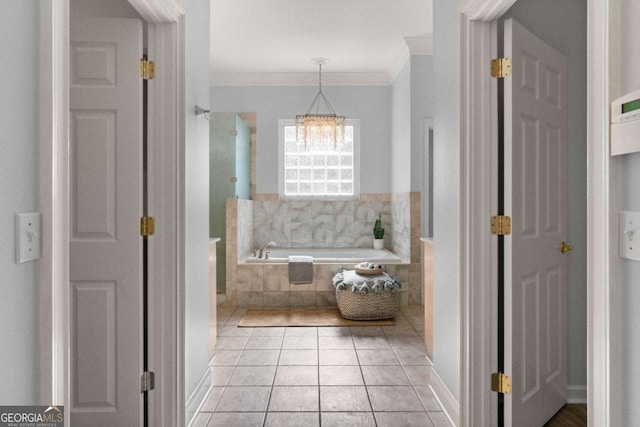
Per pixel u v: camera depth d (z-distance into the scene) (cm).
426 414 239
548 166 222
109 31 196
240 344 364
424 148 491
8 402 90
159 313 202
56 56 102
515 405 197
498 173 207
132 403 199
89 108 197
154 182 202
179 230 204
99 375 199
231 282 496
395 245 569
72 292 198
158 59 202
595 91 110
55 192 102
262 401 256
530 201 208
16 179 92
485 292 202
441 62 245
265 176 598
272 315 457
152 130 202
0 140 88
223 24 424
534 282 212
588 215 113
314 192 605
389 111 594
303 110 593
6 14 89
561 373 239
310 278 481
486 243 201
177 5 198
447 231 233
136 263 198
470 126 201
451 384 228
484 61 201
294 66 555
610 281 106
